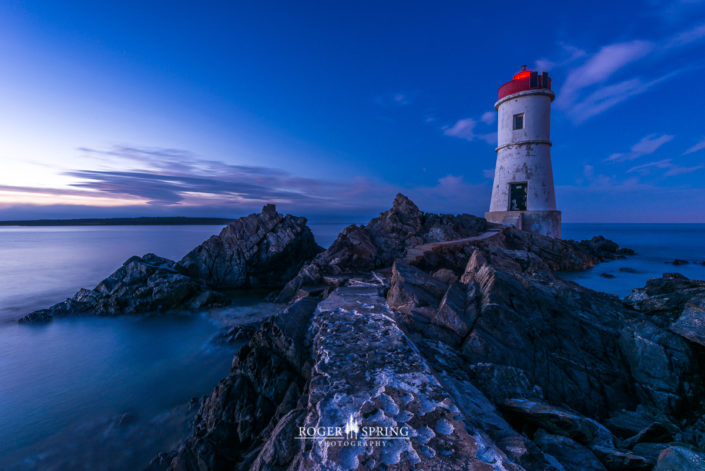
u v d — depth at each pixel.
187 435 10.33
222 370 14.60
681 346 7.92
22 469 9.06
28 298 28.25
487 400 6.00
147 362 15.44
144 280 23.88
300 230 31.91
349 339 7.63
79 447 9.88
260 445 8.05
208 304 23.23
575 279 28.06
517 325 8.55
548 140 33.53
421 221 28.59
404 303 10.34
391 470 3.77
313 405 5.16
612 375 8.03
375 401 5.13
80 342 17.84
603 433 6.02
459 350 8.10
